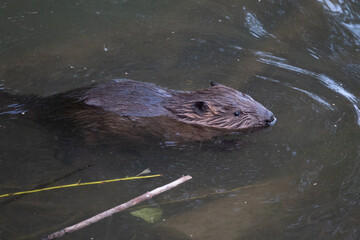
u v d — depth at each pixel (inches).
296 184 233.3
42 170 231.3
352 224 208.7
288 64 347.6
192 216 209.8
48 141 250.4
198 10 421.4
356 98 309.4
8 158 236.5
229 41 375.6
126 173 234.7
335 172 241.8
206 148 258.4
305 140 265.9
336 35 392.2
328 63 352.5
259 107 280.8
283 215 213.9
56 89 295.3
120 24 389.7
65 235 193.9
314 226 208.1
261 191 227.9
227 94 279.9
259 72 334.3
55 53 341.4
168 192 223.9
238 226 206.8
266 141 266.1
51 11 398.6
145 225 203.0
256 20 409.7
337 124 280.1
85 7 410.3
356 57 362.9
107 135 257.9
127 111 262.5
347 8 425.1
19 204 210.1
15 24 374.9
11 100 280.7
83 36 368.2
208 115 274.7
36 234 194.4
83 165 237.9
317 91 314.8
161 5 424.8
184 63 340.2
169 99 277.4
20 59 330.0
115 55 344.8
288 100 302.8
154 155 249.8
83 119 261.1
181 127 269.1
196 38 376.8
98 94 270.5
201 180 232.8
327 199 224.1
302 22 408.8
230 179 235.1
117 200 216.4
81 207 210.8
